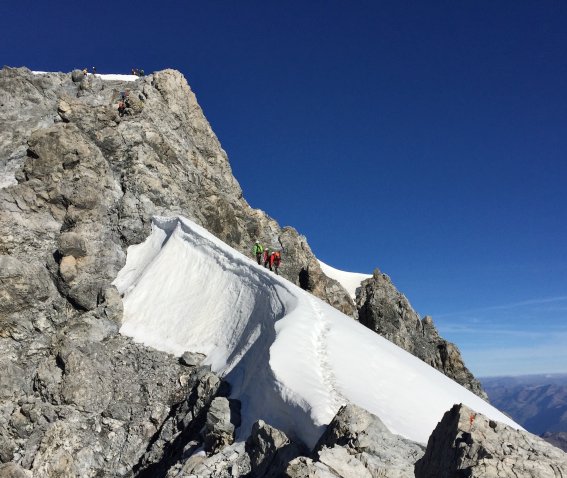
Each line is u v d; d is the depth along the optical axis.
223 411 21.67
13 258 30.78
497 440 11.87
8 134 45.44
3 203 35.47
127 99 47.47
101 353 29.22
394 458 14.77
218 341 30.03
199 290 33.72
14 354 29.20
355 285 67.94
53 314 31.52
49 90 50.41
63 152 37.62
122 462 25.16
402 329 48.38
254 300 30.02
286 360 21.38
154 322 32.81
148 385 28.17
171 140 48.19
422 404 21.59
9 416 26.03
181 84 54.41
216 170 53.88
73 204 36.50
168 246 37.22
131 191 40.19
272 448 18.17
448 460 12.02
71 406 26.27
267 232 54.44
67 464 24.08
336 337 24.62
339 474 12.74
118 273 36.53
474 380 46.34
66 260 33.16
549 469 10.89
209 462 19.47
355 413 16.19
